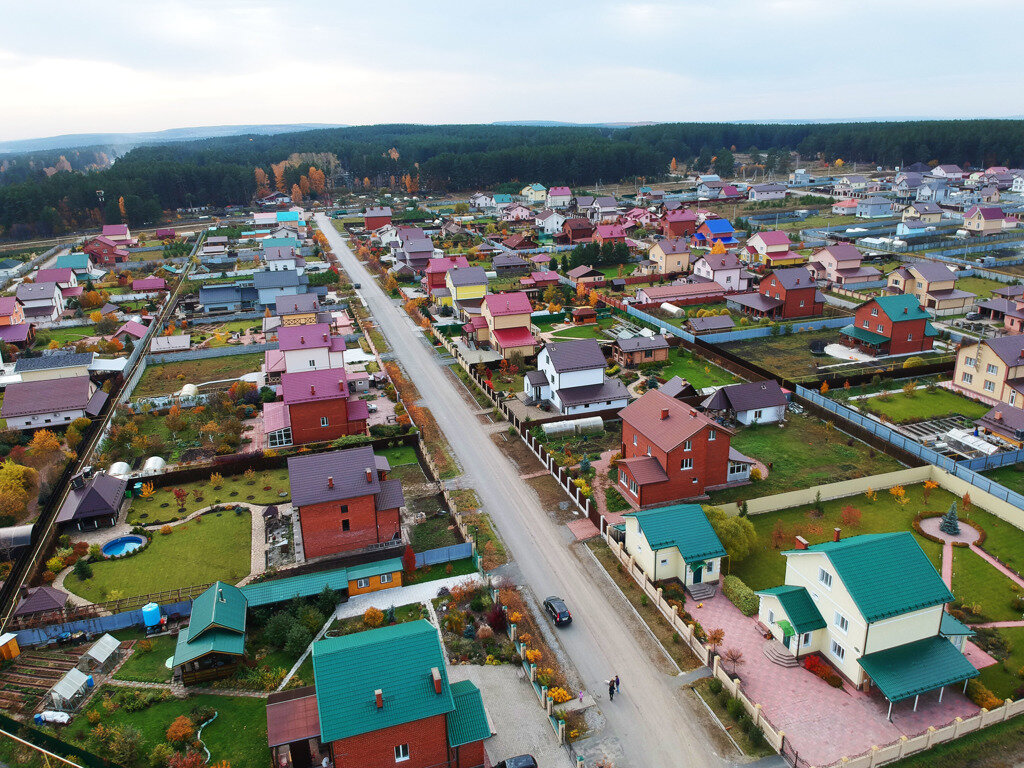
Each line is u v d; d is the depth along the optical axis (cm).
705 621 4581
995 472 6306
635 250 15738
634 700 3972
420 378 9075
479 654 4350
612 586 4975
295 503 5194
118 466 6562
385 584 4984
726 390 7431
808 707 3847
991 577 4897
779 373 8812
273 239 16275
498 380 8862
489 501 6116
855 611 3869
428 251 15000
